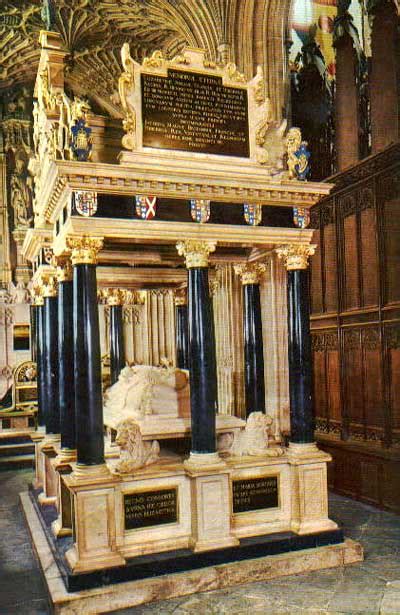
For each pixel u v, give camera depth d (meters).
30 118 14.52
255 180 5.90
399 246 7.18
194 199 5.59
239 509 5.71
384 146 7.46
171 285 8.07
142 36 13.23
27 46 13.06
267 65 9.66
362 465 7.83
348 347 8.20
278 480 5.89
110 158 5.75
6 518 7.73
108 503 5.09
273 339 9.08
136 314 13.34
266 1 9.55
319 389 8.92
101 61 13.84
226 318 10.17
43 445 7.23
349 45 8.41
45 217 6.36
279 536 5.64
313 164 9.43
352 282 8.14
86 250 5.20
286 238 5.94
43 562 5.40
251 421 6.24
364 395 7.83
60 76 6.86
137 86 5.52
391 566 5.59
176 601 4.93
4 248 14.07
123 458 5.54
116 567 4.95
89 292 5.23
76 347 5.25
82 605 4.70
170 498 5.46
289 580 5.30
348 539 5.93
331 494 8.35
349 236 8.20
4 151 14.30
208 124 5.79
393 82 7.28
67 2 11.74
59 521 6.14
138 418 6.20
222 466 5.48
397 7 6.97
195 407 5.55
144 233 5.38
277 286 9.07
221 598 4.96
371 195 7.70
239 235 5.75
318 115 9.35
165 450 6.52
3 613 4.89
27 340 13.99
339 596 4.94
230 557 5.35
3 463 11.09
